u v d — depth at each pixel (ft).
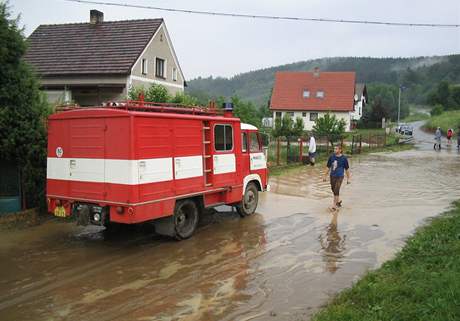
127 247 28.14
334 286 21.57
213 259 25.85
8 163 34.27
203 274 23.31
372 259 25.77
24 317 18.24
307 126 203.41
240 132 35.70
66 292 20.80
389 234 31.50
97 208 27.40
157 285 21.74
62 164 28.96
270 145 90.12
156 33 88.79
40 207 35.65
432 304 16.94
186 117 29.76
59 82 82.02
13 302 19.66
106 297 20.26
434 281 19.13
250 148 37.76
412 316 16.42
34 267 24.17
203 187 31.42
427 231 30.37
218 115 34.27
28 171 34.42
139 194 26.23
